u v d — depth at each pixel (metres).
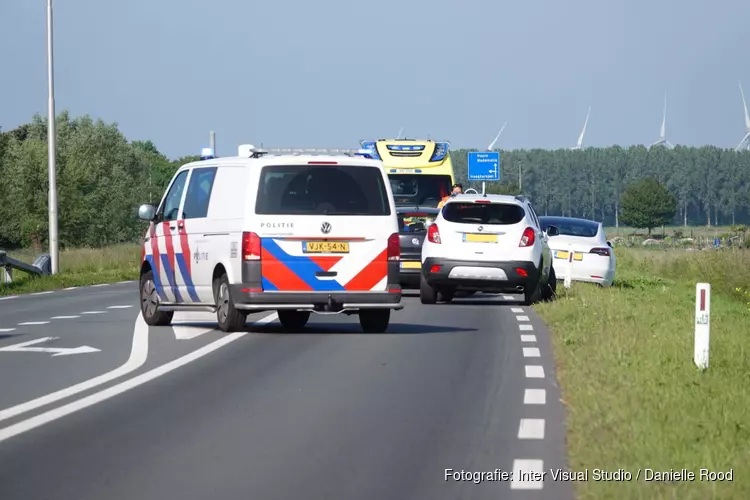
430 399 39.78
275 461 29.72
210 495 25.97
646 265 167.75
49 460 29.83
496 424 35.06
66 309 85.25
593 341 55.12
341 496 25.94
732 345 53.88
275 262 59.44
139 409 37.78
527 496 26.06
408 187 119.88
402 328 66.06
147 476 27.91
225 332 62.59
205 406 38.34
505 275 81.75
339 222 59.81
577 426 33.50
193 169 65.62
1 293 110.19
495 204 83.19
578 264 101.88
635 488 25.62
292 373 46.34
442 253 82.75
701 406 35.62
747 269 117.38
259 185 59.72
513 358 51.50
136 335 62.09
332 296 59.59
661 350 50.31
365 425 34.81
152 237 68.88
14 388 42.66
